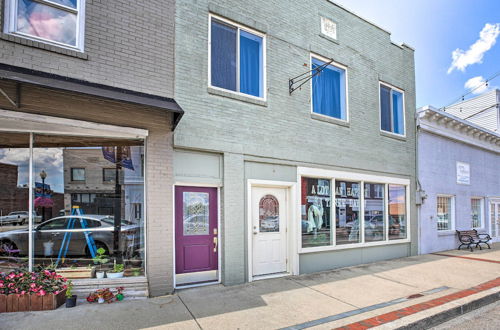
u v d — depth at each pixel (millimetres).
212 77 6441
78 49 4891
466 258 9680
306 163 7605
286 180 7242
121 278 5180
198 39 6180
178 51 5906
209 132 6129
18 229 4961
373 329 4188
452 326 4676
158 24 5695
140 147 5574
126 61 5297
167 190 5543
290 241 7219
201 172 6109
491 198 14266
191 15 6133
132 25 5414
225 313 4652
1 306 4402
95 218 5383
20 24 4617
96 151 5426
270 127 7027
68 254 5211
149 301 5051
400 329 4285
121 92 4973
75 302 4738
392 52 10289
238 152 6469
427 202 10953
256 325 4250
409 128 10609
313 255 7594
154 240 5348
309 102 7828
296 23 7793
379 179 9398
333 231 8070
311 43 8039
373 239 9180
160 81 5613
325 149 8047
